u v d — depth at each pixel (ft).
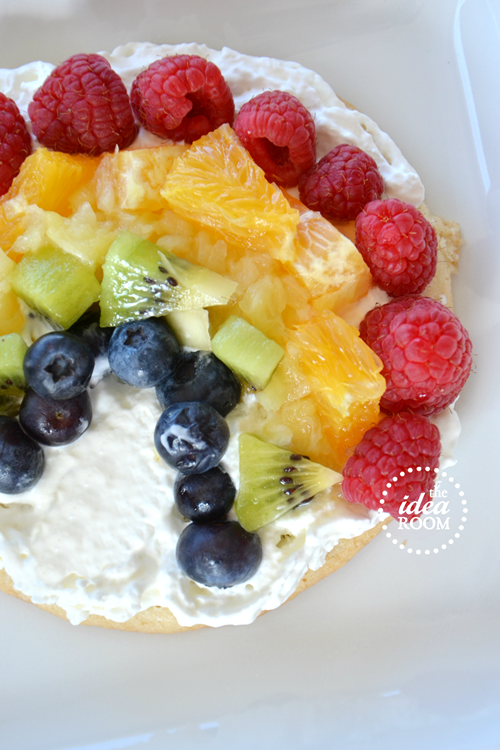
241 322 0.66
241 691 0.73
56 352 0.64
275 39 0.81
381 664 0.74
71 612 0.69
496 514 0.76
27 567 0.68
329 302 0.68
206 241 0.68
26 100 0.76
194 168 0.67
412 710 0.73
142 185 0.68
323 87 0.77
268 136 0.68
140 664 0.73
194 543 0.66
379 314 0.68
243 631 0.74
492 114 0.79
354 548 0.74
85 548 0.68
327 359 0.65
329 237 0.67
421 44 0.80
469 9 0.79
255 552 0.67
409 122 0.80
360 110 0.80
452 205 0.79
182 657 0.73
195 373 0.66
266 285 0.67
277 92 0.69
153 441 0.68
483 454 0.76
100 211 0.69
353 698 0.73
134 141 0.72
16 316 0.68
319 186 0.70
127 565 0.68
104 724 0.72
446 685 0.73
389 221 0.67
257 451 0.67
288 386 0.67
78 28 0.80
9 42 0.80
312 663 0.74
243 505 0.67
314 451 0.68
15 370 0.66
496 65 0.79
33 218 0.67
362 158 0.70
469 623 0.75
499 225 0.78
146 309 0.66
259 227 0.66
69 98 0.68
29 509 0.69
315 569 0.71
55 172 0.67
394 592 0.75
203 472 0.66
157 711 0.72
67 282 0.66
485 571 0.75
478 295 0.77
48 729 0.72
